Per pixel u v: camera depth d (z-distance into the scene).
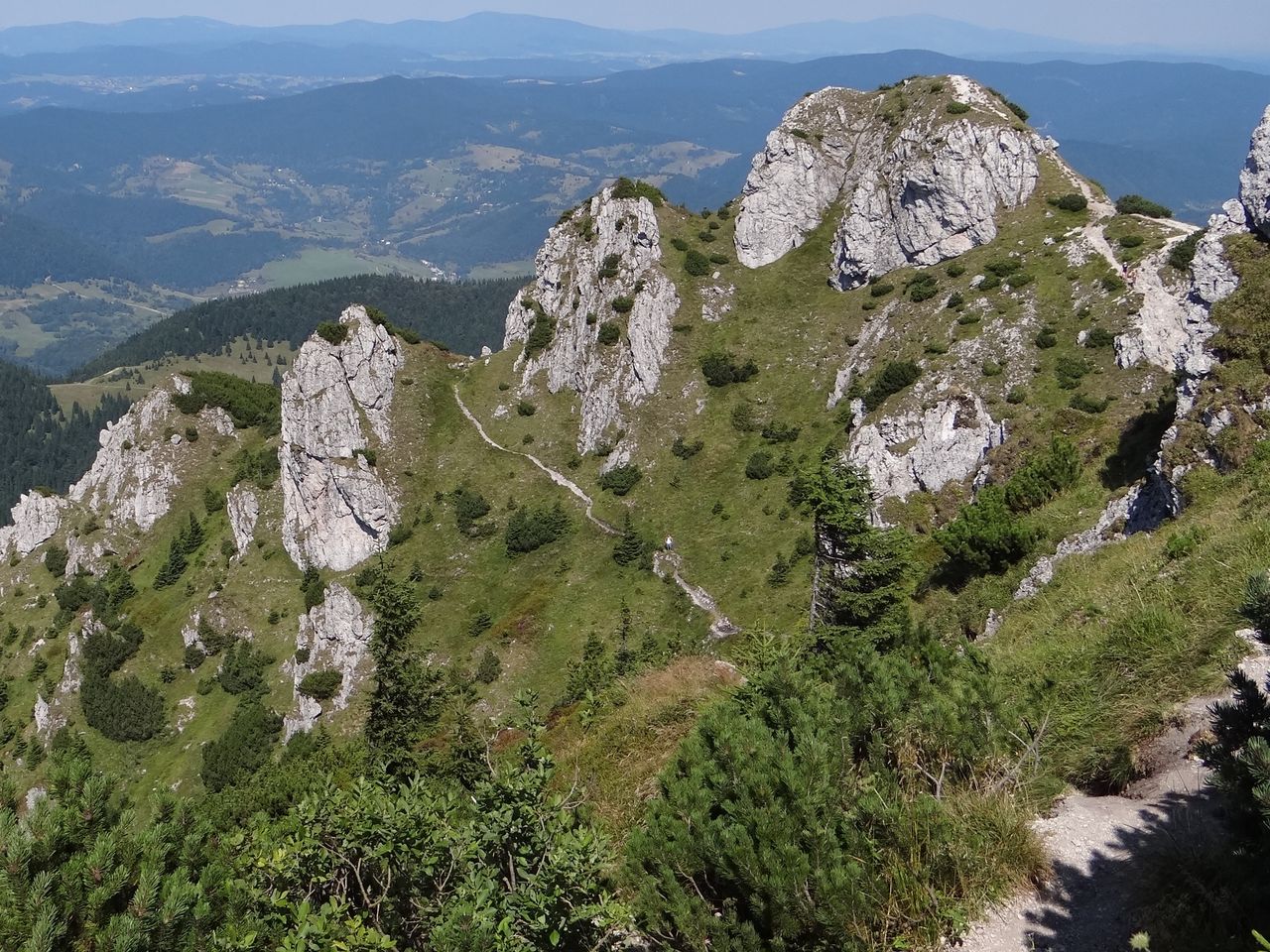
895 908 10.55
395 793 14.43
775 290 127.75
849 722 13.16
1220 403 28.69
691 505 103.56
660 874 11.37
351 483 115.88
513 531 107.75
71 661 116.50
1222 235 48.19
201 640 113.19
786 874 10.26
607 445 117.44
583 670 38.53
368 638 101.62
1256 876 9.41
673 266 130.25
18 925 9.98
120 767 103.81
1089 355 82.06
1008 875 11.13
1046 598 25.20
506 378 136.12
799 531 91.38
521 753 14.15
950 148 112.12
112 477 144.62
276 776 37.91
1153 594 18.27
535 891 11.09
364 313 127.25
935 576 38.97
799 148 135.12
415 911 12.27
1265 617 10.25
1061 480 39.03
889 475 77.62
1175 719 13.66
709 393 116.12
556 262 140.88
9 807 12.07
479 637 96.62
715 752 12.91
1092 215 103.75
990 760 12.92
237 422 149.62
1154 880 10.34
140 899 10.45
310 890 11.95
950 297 100.88
